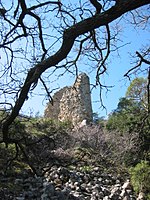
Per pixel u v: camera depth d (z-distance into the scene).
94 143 23.94
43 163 17.88
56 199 15.84
